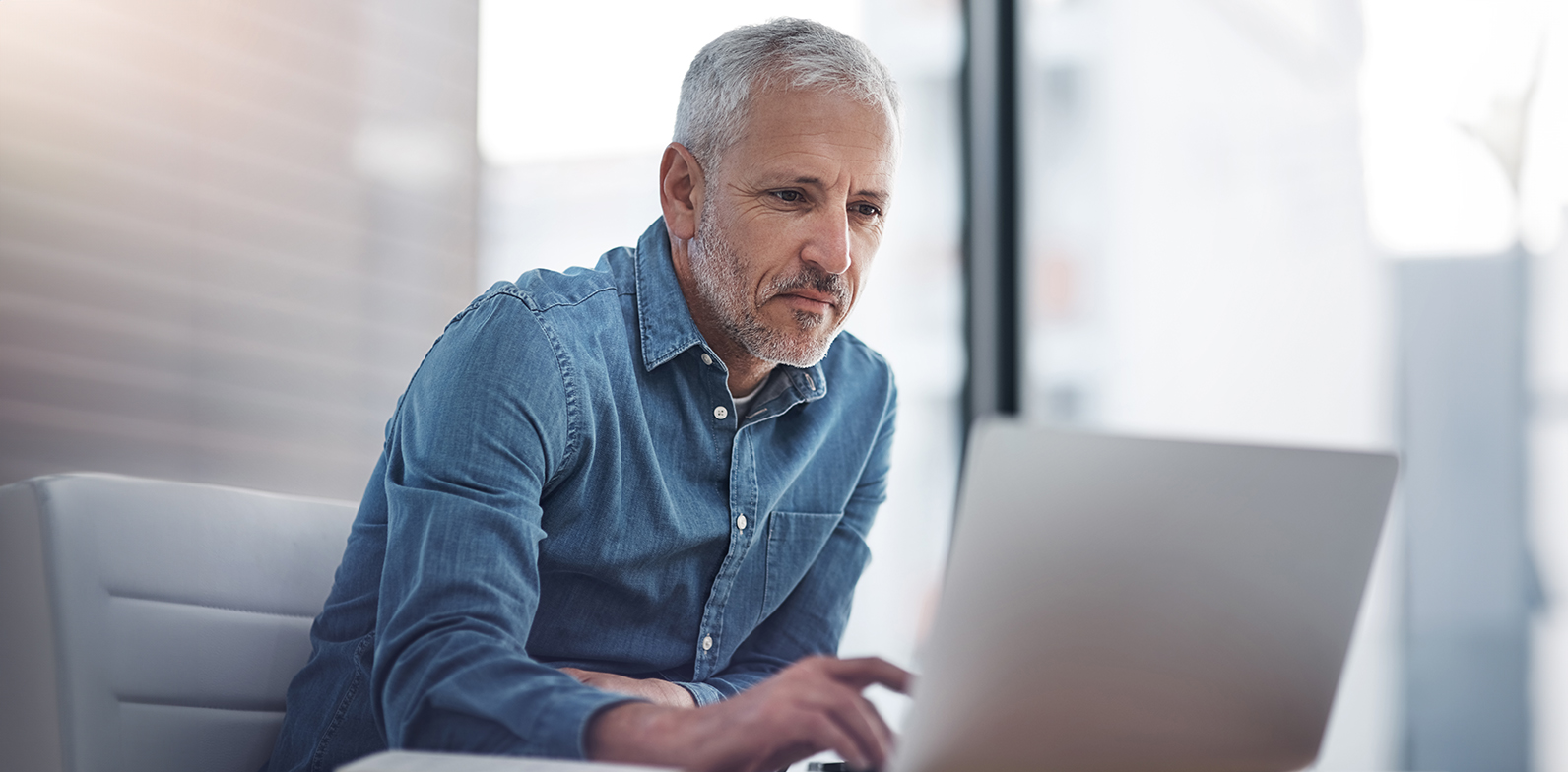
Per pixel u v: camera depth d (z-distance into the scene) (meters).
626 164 2.25
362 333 1.85
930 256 3.02
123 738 1.00
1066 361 3.01
